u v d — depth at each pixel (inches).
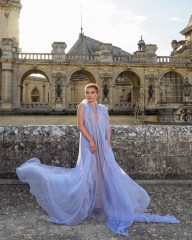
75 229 199.2
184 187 302.2
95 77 1793.8
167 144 327.6
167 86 2030.0
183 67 1861.5
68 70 1774.1
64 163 321.4
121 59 1823.3
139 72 1830.7
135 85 1956.2
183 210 235.3
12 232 193.3
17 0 2050.9
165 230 198.1
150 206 244.1
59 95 1755.7
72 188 213.9
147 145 326.6
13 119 1577.3
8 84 1704.0
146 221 210.4
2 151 318.0
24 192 279.0
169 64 1839.3
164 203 251.6
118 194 213.0
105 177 220.2
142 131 328.2
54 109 1738.4
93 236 189.2
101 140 225.6
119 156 323.6
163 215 224.4
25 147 320.2
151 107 1809.8
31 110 1680.6
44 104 1796.3
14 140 319.6
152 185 309.6
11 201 253.1
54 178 222.2
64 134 323.9
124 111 1702.8
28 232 193.6
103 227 202.8
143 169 325.1
